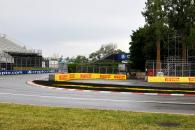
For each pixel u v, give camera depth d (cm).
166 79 4578
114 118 1188
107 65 7062
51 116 1202
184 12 6369
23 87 3033
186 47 6675
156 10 6206
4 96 2167
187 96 2456
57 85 3153
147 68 5500
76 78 5338
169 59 6325
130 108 1634
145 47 7225
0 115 1191
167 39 6906
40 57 8856
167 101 2020
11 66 7625
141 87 3083
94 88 2881
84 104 1789
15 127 972
